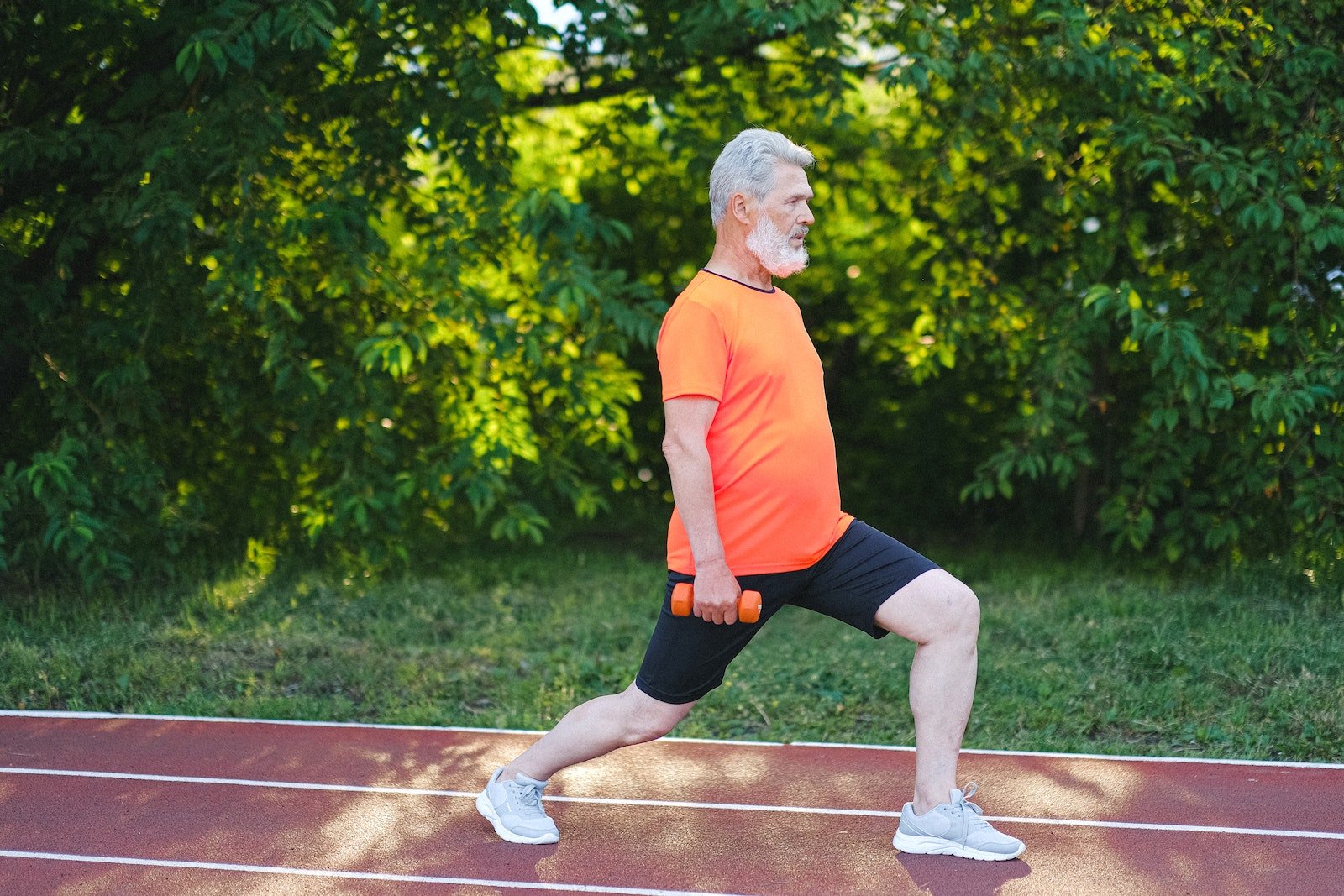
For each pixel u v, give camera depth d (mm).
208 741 4430
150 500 6156
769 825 3668
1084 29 5891
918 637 3240
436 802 3838
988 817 3744
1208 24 6133
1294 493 6266
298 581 6480
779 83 7320
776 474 3100
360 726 4633
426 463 6449
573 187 8648
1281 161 6000
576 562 7500
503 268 6543
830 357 9414
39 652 5250
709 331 3055
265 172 5738
